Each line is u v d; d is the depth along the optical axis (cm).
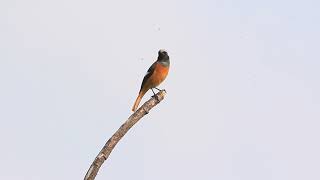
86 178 1137
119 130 1204
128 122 1227
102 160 1157
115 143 1188
